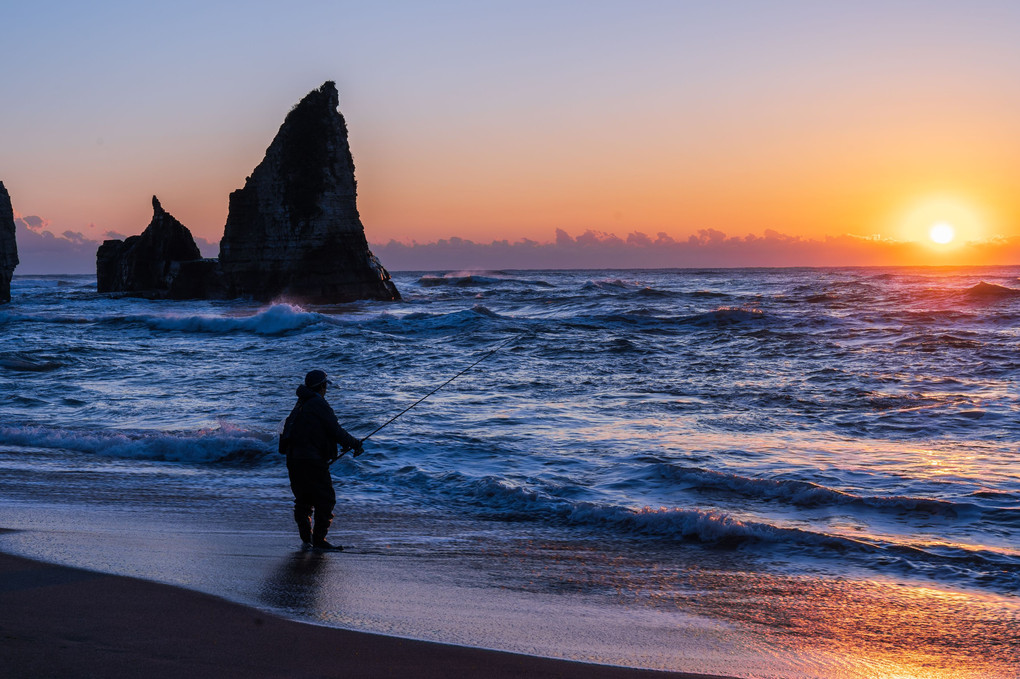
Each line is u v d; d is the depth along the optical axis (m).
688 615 5.24
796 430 12.15
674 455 10.48
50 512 7.47
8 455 10.60
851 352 21.84
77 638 4.07
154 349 25.67
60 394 16.20
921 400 14.46
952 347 22.06
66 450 11.09
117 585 5.12
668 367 19.89
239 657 3.96
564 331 28.91
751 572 6.27
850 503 8.11
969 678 4.30
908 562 6.44
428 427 12.36
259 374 19.23
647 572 6.23
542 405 14.47
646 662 4.33
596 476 9.48
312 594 5.28
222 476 9.61
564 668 4.12
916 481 9.10
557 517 7.88
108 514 7.50
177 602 4.84
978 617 5.27
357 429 12.18
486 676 3.93
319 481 6.69
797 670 4.34
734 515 7.89
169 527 7.10
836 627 5.06
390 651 4.21
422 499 8.64
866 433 11.90
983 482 9.00
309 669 3.86
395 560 6.37
